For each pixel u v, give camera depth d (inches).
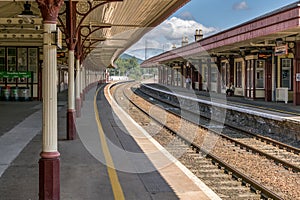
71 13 397.1
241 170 338.6
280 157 398.9
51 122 189.2
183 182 268.4
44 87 187.9
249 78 1093.8
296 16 574.2
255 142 486.6
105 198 229.6
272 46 913.5
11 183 255.0
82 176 277.0
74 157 340.2
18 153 351.6
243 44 874.8
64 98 1175.0
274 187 287.9
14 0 368.2
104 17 580.1
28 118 624.1
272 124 584.4
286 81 967.0
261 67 1056.8
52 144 190.7
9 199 222.2
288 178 313.7
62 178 271.0
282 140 511.5
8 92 964.6
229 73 1279.5
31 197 226.1
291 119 530.0
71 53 437.7
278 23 632.4
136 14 661.3
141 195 237.0
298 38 809.5
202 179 306.0
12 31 733.9
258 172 332.2
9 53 964.0
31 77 970.7
